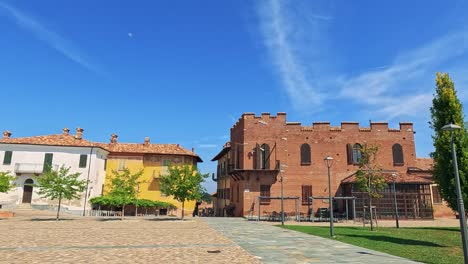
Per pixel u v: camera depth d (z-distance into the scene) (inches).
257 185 1499.8
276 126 1560.0
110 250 495.2
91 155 1681.8
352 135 1558.8
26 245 538.9
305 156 1533.0
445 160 603.5
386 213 1354.6
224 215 1788.9
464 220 382.9
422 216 1352.1
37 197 1600.6
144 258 429.4
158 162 1811.0
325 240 632.4
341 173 1518.2
